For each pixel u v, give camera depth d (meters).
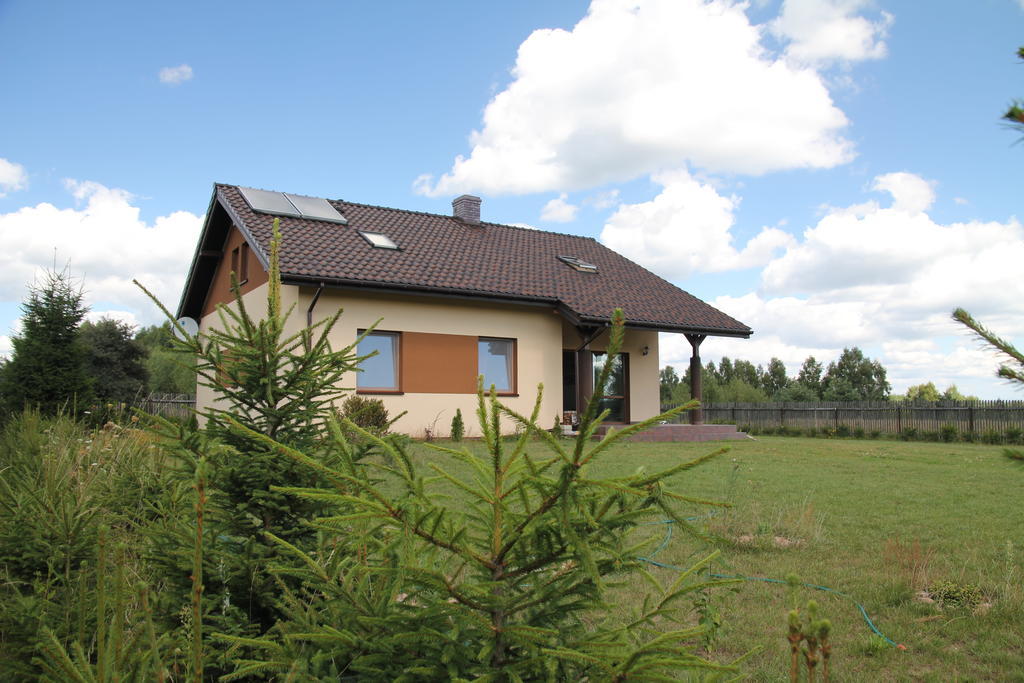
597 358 17.77
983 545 5.80
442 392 14.91
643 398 18.19
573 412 16.62
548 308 16.62
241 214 14.59
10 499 3.64
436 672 1.85
